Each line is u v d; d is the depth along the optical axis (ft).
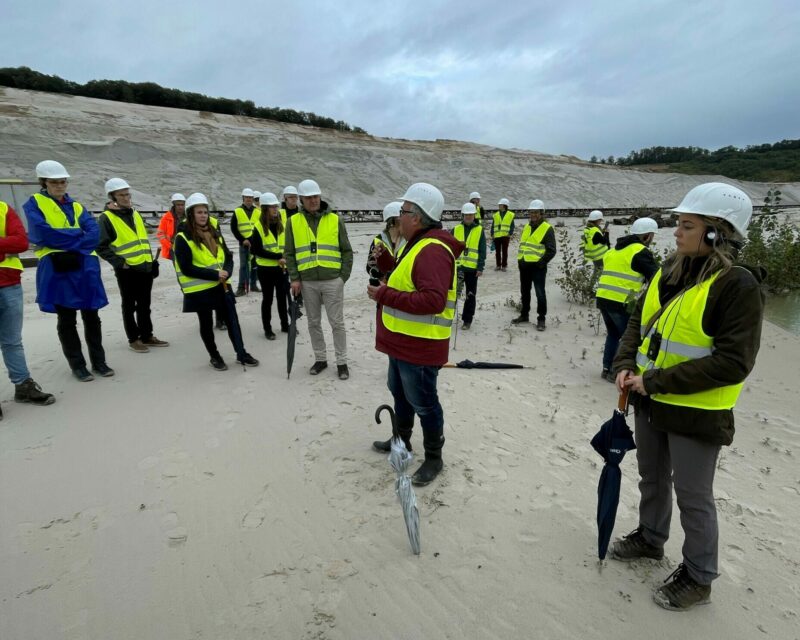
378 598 8.01
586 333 24.62
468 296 24.53
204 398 15.70
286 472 11.59
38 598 7.96
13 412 14.49
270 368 18.54
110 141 117.60
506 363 19.90
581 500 10.70
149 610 7.78
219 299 17.63
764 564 8.95
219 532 9.55
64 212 15.69
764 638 7.32
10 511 10.06
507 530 9.65
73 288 15.89
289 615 7.69
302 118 245.24
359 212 114.62
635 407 8.06
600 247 29.94
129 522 9.80
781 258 35.60
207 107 216.95
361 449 12.64
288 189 23.27
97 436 13.17
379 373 18.20
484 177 188.14
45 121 115.96
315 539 9.38
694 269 7.14
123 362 18.90
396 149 187.52
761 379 18.85
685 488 7.45
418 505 10.37
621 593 8.13
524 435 13.75
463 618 7.64
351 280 38.60
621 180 237.04
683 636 7.33
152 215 86.94
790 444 13.73
